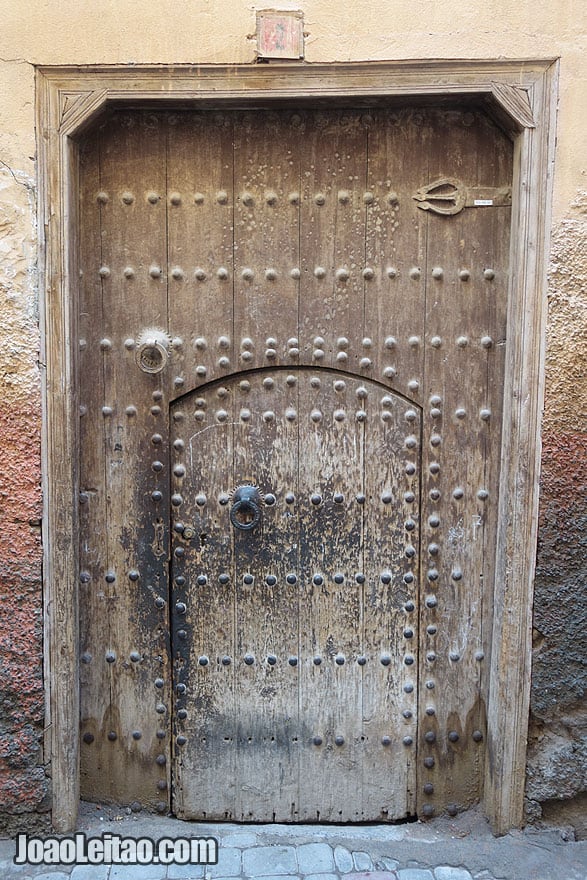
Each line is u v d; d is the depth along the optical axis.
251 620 2.82
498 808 2.73
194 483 2.78
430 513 2.78
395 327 2.73
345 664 2.83
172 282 2.71
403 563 2.80
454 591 2.81
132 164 2.67
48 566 2.62
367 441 2.77
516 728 2.70
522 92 2.50
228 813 2.88
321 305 2.72
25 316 2.54
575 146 2.51
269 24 2.46
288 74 2.50
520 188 2.55
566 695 2.68
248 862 2.63
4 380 2.54
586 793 2.72
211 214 2.69
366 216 2.69
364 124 2.67
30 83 2.49
